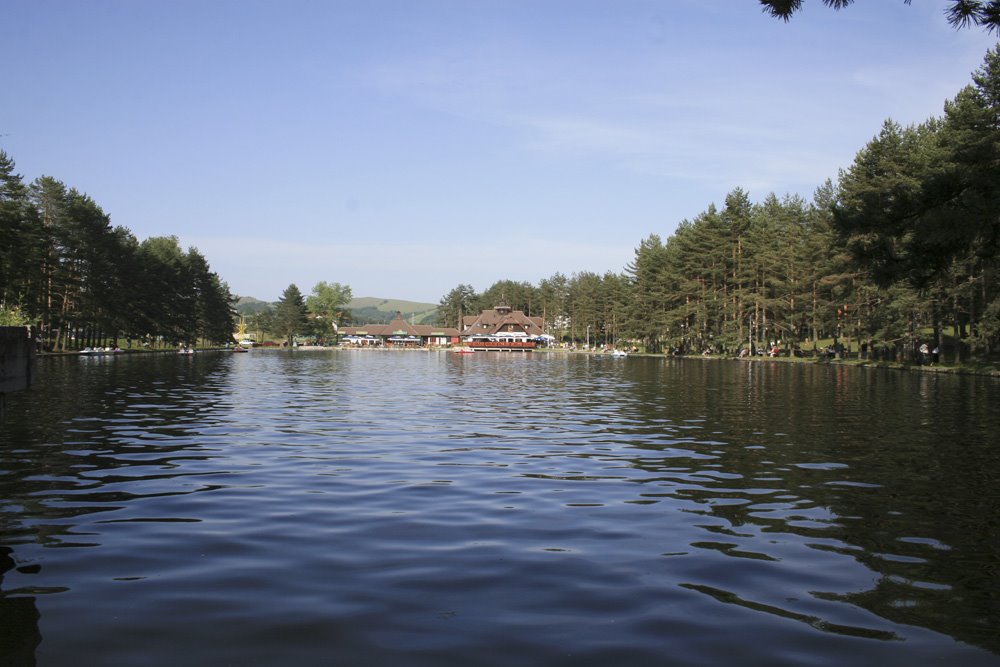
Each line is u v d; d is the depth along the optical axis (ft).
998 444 55.98
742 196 306.55
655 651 18.22
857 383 133.49
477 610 20.92
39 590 22.43
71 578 23.61
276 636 18.90
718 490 38.81
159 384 122.52
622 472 44.09
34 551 26.71
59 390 105.19
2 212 196.85
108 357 257.14
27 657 17.52
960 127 138.41
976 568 25.53
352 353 446.60
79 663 17.22
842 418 74.74
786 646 18.71
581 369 215.10
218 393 106.22
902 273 44.57
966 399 96.99
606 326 470.80
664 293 336.08
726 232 306.55
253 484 39.73
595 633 19.34
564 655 17.90
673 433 63.26
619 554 26.81
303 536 28.96
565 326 588.50
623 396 106.73
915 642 19.08
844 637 19.36
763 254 289.53
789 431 64.34
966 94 154.61
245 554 26.43
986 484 40.68
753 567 25.44
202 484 39.63
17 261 211.82
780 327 289.53
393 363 272.51
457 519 32.04
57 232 242.37
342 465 46.14
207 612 20.61
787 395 105.91
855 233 46.19
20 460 47.11
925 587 23.52
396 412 82.17
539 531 30.04
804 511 34.09
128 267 302.66
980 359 167.22
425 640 18.72
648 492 38.19
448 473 43.50
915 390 114.21
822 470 44.98
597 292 482.28
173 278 373.20
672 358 325.62
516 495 37.24
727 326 297.12
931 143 177.06
